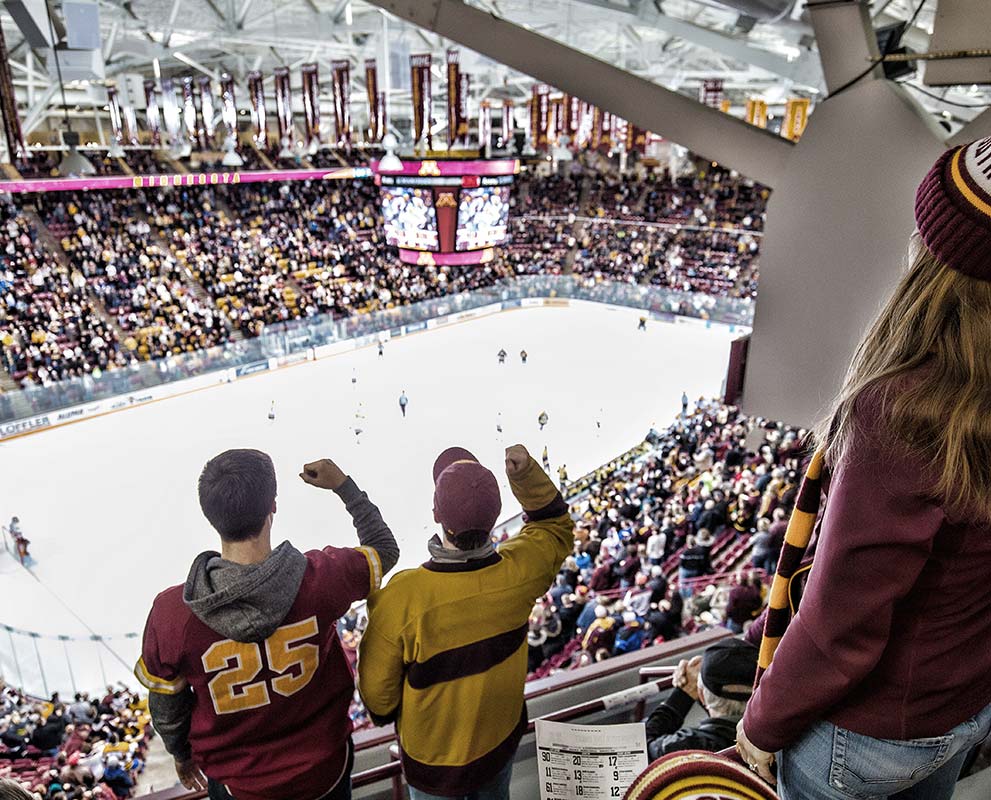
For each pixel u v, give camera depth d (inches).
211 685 82.0
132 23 842.2
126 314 1222.3
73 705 458.0
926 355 50.7
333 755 90.8
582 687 140.0
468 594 85.3
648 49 1050.1
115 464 892.6
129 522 762.2
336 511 772.6
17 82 1093.8
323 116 1706.4
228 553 82.0
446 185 1118.4
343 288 1480.1
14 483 847.1
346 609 86.6
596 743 107.7
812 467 64.6
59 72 748.0
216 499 78.7
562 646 469.4
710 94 942.4
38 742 421.4
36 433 983.0
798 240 197.0
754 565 482.6
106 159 1403.8
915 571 50.1
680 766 70.6
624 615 410.3
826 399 203.8
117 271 1317.7
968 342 47.8
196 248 1469.0
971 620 54.4
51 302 1197.1
